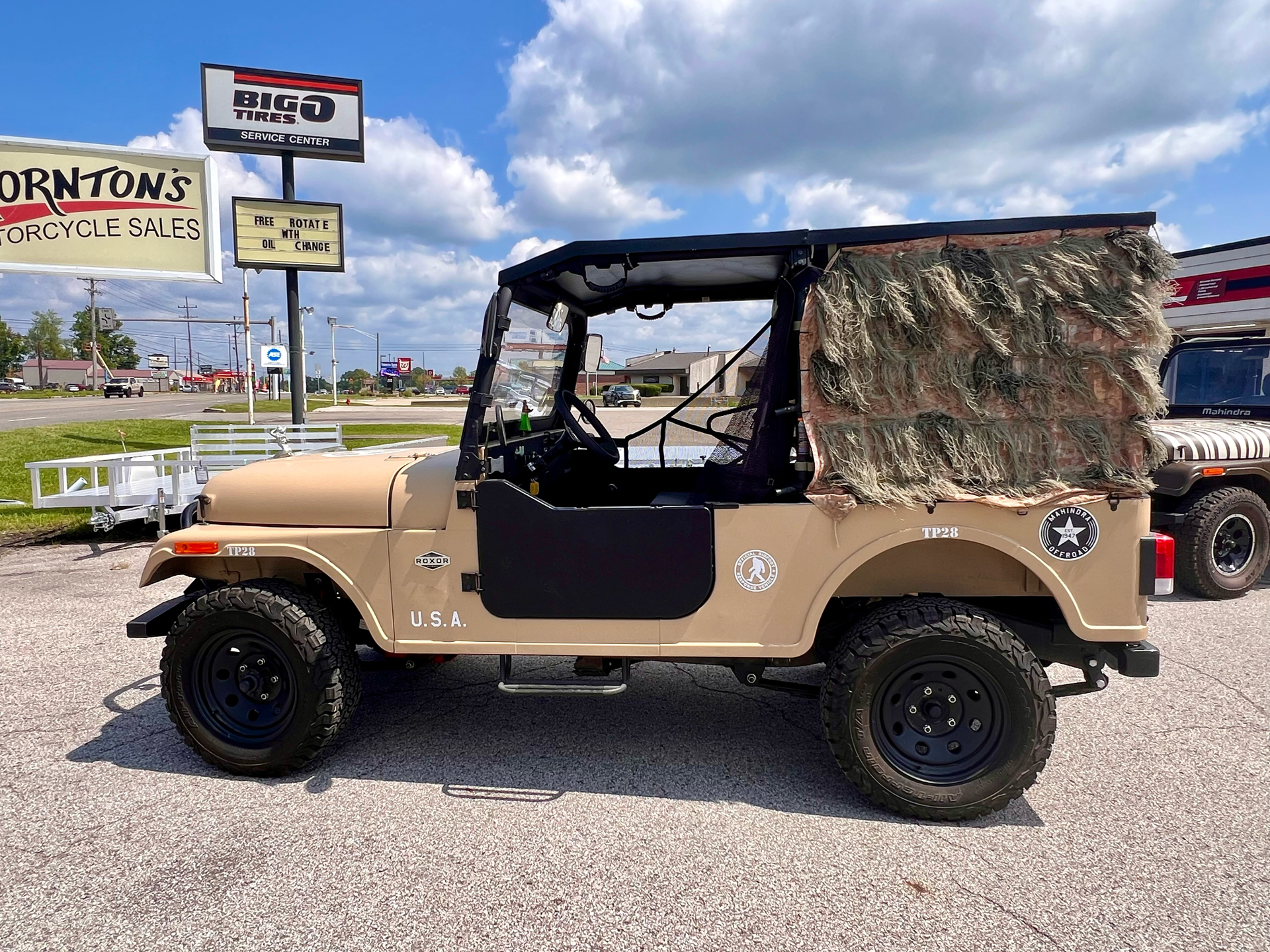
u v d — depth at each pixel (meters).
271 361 17.09
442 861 2.60
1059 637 2.91
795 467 2.91
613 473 4.16
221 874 2.52
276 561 3.35
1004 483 2.76
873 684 2.79
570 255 2.90
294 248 12.16
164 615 3.34
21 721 3.75
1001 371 2.73
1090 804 2.97
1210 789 3.09
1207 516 5.74
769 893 2.42
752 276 3.44
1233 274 8.29
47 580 6.59
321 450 10.58
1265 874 2.51
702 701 4.04
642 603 2.93
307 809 2.94
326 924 2.28
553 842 2.71
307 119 12.01
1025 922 2.28
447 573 3.03
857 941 2.20
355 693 3.25
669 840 2.72
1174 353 7.62
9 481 11.55
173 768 3.27
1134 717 3.79
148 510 7.95
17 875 2.52
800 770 3.27
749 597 2.90
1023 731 2.73
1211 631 5.12
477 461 2.96
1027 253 2.73
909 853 2.64
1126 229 2.71
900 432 2.77
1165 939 2.21
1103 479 2.73
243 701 3.21
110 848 2.67
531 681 3.12
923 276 2.71
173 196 10.87
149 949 2.19
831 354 2.72
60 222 10.34
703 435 4.08
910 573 3.01
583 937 2.23
